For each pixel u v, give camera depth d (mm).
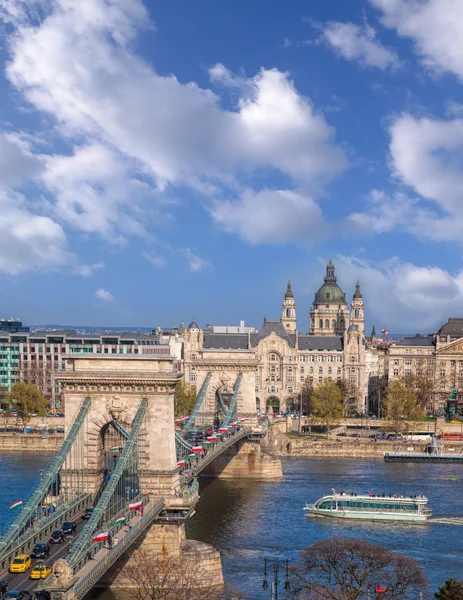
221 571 116062
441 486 193000
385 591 106438
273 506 168875
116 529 101812
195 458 151500
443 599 93188
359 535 145750
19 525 95750
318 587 110125
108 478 123250
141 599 99062
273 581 117250
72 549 89125
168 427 118625
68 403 120688
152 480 117188
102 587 108562
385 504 158000
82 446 120062
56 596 77688
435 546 139000
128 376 118375
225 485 194500
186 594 104375
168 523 114000
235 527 150125
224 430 184750
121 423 123062
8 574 91125
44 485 103938
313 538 142875
